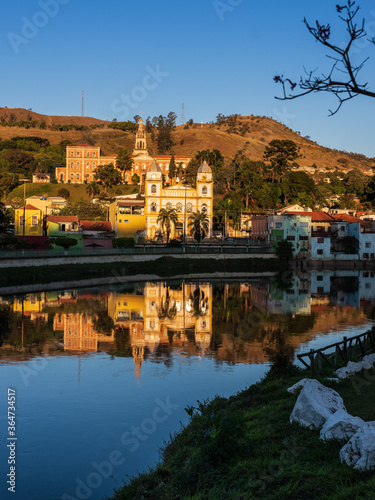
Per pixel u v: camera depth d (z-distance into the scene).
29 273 76.12
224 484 12.96
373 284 79.12
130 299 58.44
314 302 56.75
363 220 127.75
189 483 13.65
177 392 24.20
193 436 17.56
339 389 19.03
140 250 103.50
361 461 12.30
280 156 183.75
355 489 11.34
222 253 107.75
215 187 176.25
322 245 118.31
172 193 125.69
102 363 29.72
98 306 52.53
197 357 31.05
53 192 186.00
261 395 20.70
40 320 44.00
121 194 185.00
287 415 16.70
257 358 30.73
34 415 21.28
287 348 33.09
